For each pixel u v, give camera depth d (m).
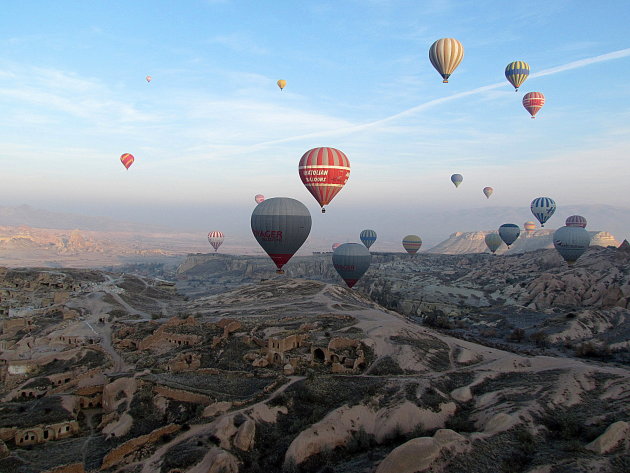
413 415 53.75
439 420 54.00
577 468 42.12
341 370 63.69
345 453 49.59
